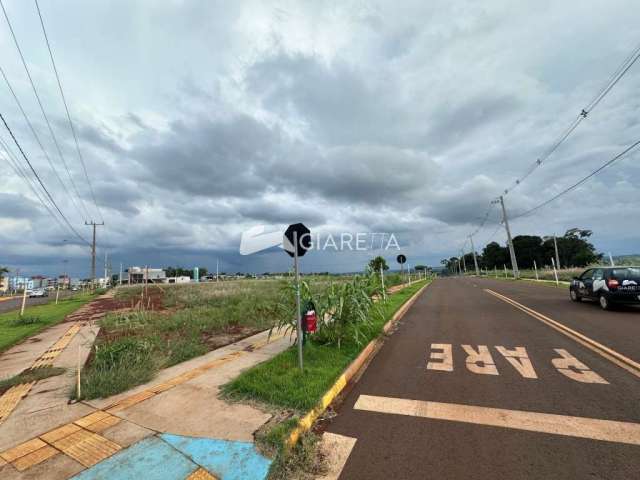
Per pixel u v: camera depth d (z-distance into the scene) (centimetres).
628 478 261
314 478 277
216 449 311
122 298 2194
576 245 7675
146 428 354
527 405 396
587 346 640
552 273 3397
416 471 280
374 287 780
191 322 995
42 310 1705
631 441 312
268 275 7581
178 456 302
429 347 695
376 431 352
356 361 579
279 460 296
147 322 1052
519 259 8456
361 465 293
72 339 866
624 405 386
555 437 325
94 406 416
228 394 437
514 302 1381
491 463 287
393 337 811
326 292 702
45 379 535
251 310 1175
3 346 812
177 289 2939
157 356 611
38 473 283
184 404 412
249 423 358
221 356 637
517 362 562
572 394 422
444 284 3312
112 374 497
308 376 476
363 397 446
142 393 453
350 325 683
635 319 892
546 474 269
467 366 555
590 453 296
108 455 306
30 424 372
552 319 935
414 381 497
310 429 362
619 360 548
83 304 1978
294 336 805
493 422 359
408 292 2023
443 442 324
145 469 284
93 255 4409
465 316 1073
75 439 336
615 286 1045
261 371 501
